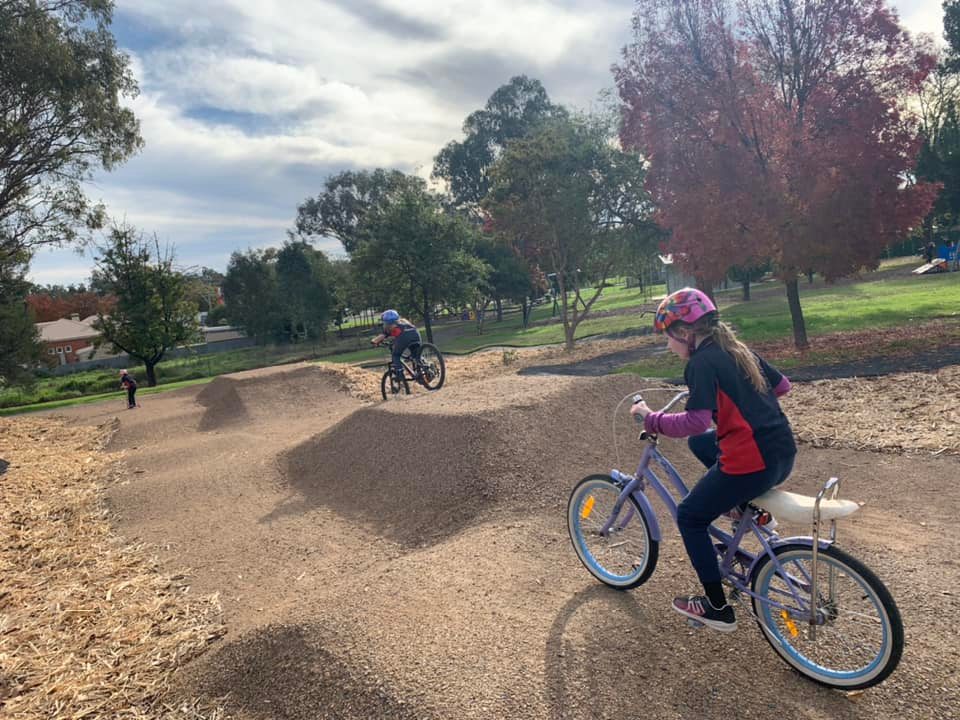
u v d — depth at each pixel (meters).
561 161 21.08
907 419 6.97
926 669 2.62
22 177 26.92
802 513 2.49
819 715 2.44
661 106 14.66
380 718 2.66
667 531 4.40
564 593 3.59
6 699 3.62
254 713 3.03
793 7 13.48
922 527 4.19
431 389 12.03
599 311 44.12
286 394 14.98
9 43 24.20
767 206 12.92
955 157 36.19
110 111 28.38
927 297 20.84
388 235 37.12
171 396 20.89
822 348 13.18
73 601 5.01
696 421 2.66
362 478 6.93
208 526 6.55
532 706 2.58
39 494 8.73
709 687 2.65
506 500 5.43
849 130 12.67
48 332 79.94
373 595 3.72
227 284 63.06
